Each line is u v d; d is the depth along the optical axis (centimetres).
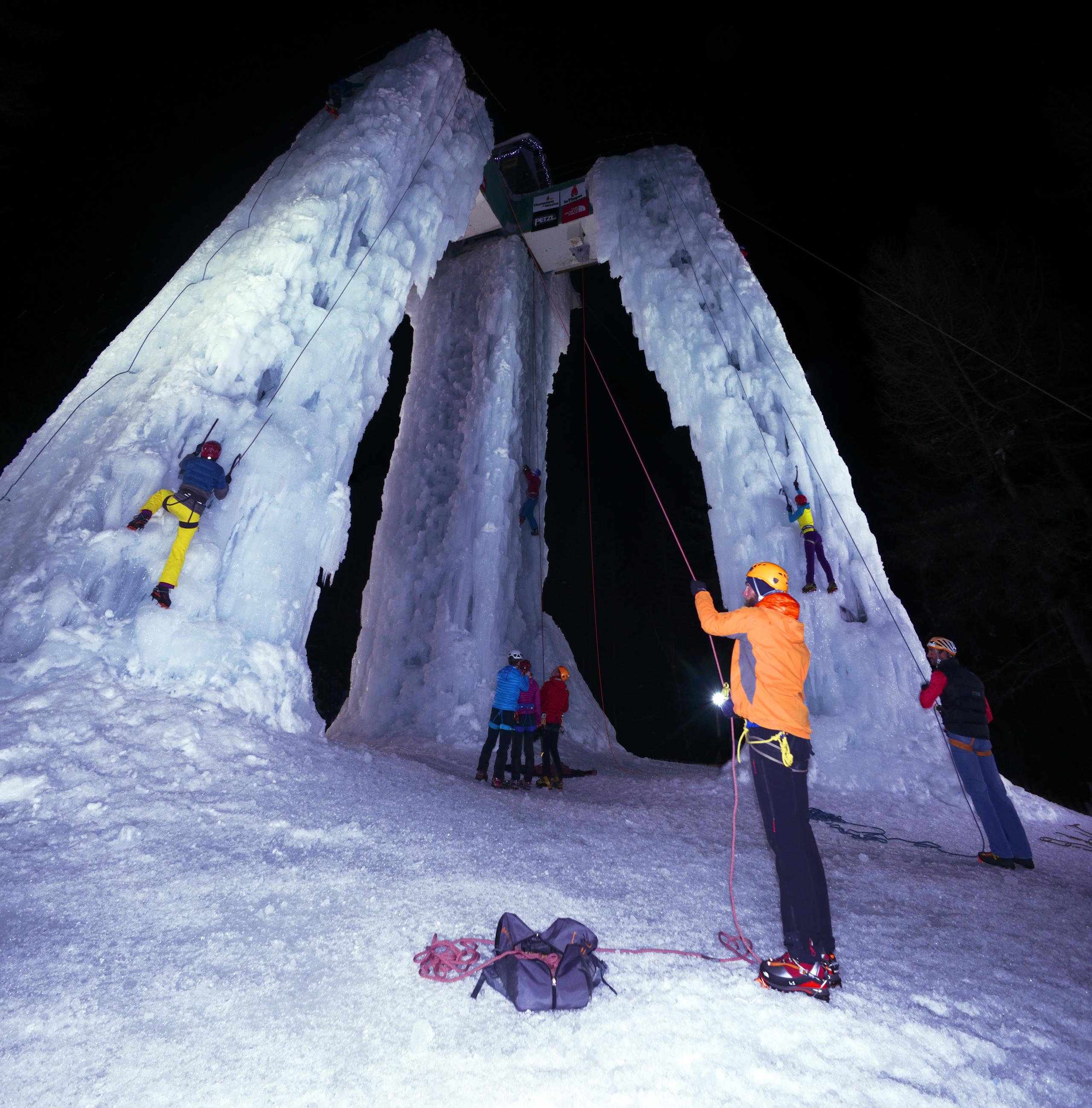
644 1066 166
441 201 910
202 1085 152
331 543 636
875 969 241
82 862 282
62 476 546
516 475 1316
